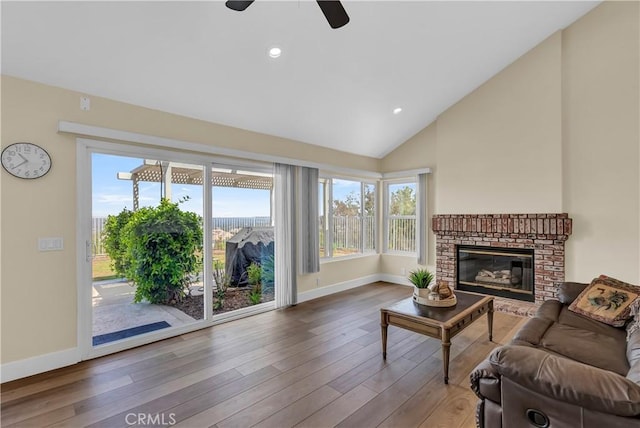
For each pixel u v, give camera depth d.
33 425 1.95
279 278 4.33
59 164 2.69
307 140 4.70
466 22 3.32
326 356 2.88
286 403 2.18
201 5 2.39
